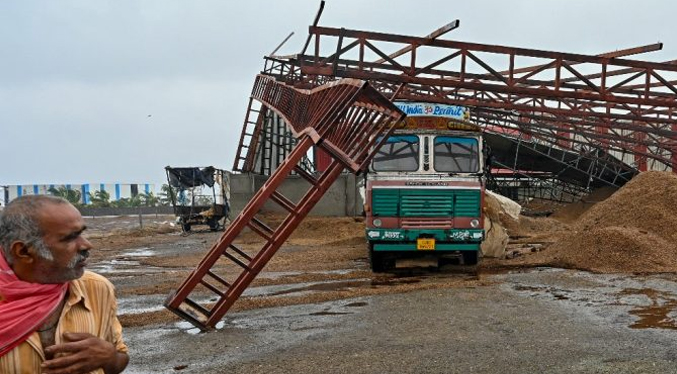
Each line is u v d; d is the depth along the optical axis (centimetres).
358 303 873
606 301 841
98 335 226
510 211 1415
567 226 2220
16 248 199
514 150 2981
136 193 5969
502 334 668
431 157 1173
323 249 1770
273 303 883
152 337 702
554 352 591
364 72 1481
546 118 2281
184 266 1440
